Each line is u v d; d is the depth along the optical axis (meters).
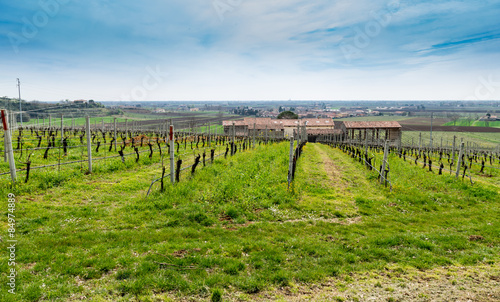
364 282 5.83
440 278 6.05
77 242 6.91
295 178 15.53
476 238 8.35
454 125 116.88
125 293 5.10
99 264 5.89
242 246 7.22
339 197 12.65
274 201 11.16
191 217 9.05
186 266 6.03
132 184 12.68
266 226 8.84
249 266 6.26
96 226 8.06
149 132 53.00
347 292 5.48
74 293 5.00
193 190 11.77
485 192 13.78
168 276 5.63
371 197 12.88
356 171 20.38
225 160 20.50
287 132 84.06
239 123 83.25
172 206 10.02
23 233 7.30
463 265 6.68
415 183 15.84
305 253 6.99
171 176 12.64
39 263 5.84
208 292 5.25
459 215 10.79
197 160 14.98
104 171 14.95
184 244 7.07
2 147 18.22
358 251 7.20
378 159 26.09
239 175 14.73
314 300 5.20
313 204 11.26
